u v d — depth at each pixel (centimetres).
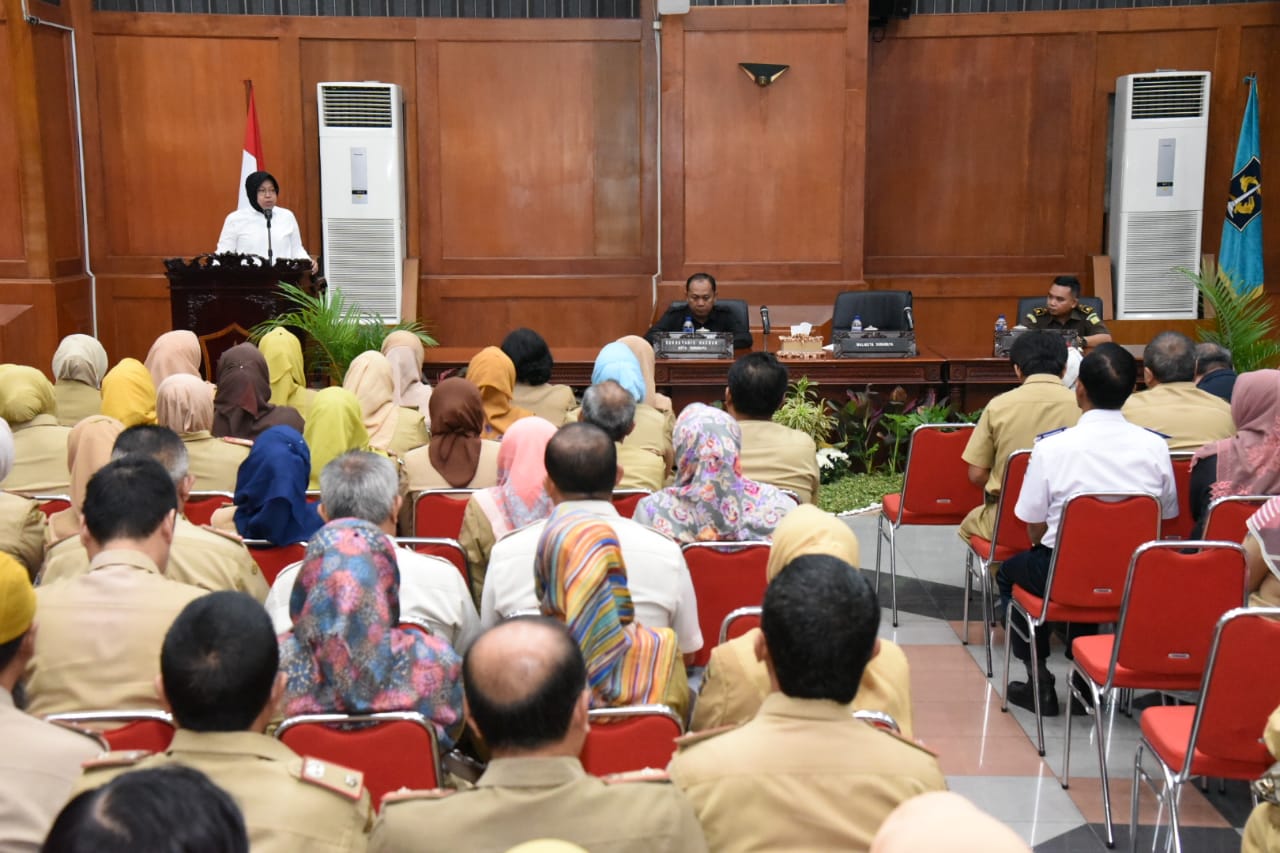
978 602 528
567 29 959
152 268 970
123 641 236
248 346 480
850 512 671
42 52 905
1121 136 950
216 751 172
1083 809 343
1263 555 302
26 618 197
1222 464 376
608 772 223
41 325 915
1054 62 966
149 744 217
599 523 245
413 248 984
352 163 941
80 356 534
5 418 435
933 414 724
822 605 172
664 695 246
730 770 171
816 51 901
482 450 401
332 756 215
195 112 957
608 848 158
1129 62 964
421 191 978
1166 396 451
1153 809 341
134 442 320
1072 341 725
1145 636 316
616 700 241
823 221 916
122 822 110
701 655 334
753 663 226
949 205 987
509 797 159
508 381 474
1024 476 406
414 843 158
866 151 979
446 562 283
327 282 895
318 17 949
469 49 962
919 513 493
